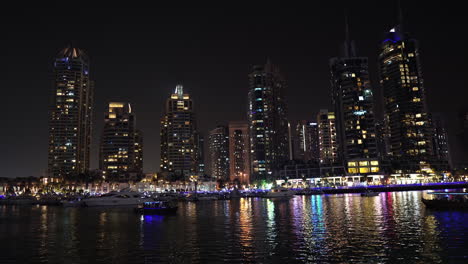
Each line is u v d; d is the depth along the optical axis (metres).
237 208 132.75
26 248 52.41
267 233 62.62
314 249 47.88
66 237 62.47
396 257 42.47
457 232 57.31
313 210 109.44
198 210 125.94
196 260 43.41
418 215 82.56
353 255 44.00
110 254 47.38
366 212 96.31
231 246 51.25
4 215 115.44
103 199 163.75
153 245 53.12
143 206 114.00
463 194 94.69
